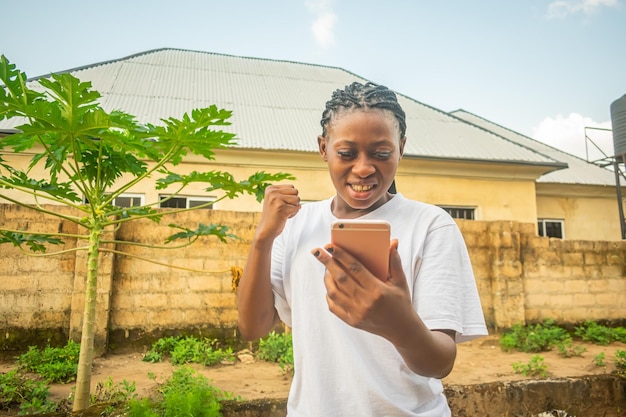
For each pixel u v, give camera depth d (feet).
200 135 8.98
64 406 12.18
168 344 19.17
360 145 3.43
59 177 25.50
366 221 2.42
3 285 18.79
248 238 21.30
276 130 32.86
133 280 20.04
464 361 19.01
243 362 18.57
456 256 3.60
